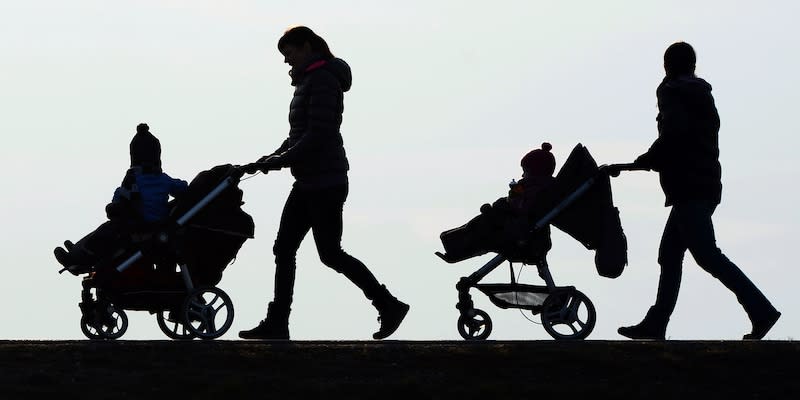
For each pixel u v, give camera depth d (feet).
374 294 122.21
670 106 120.47
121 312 123.24
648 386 91.97
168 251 119.03
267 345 97.45
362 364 93.97
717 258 119.85
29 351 94.38
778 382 93.66
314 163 119.55
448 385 89.51
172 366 91.91
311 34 120.67
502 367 94.89
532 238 123.03
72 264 121.39
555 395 87.76
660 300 123.03
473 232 124.47
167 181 121.08
